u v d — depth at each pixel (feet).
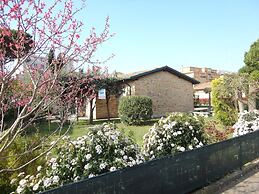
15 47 12.50
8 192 16.42
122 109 62.69
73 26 12.84
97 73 16.93
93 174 14.71
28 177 15.62
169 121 22.62
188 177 17.84
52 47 12.57
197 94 134.92
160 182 15.57
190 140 21.85
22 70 14.32
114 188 12.84
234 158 23.47
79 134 42.83
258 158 27.86
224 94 50.39
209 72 222.07
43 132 34.99
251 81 52.75
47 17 12.18
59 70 13.01
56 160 15.66
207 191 18.78
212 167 20.43
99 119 79.82
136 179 14.10
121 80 68.64
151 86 84.69
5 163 16.66
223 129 38.50
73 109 17.98
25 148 17.11
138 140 37.78
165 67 87.04
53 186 14.07
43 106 14.03
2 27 11.38
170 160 16.52
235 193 18.80
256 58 75.36
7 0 11.03
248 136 26.48
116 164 15.03
